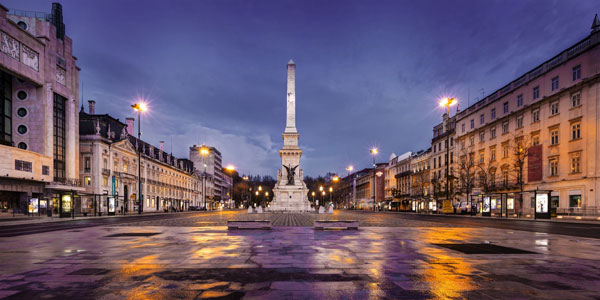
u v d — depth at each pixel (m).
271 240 12.46
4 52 37.25
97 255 9.05
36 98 42.56
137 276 6.67
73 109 48.38
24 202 38.44
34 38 41.41
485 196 41.28
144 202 69.75
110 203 42.88
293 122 65.50
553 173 38.47
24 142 41.84
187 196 99.69
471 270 7.23
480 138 54.19
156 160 76.50
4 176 35.03
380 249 10.16
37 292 5.60
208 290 5.71
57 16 47.62
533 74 42.78
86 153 52.44
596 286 6.00
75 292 5.60
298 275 6.77
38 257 8.77
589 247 10.80
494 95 51.22
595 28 35.75
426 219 32.22
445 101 46.53
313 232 15.83
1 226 23.06
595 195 32.47
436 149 70.12
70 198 35.09
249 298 5.28
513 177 44.88
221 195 143.62
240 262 8.07
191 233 15.30
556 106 38.38
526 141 41.91
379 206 97.06
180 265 7.71
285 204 60.94
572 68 36.12
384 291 5.67
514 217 38.72
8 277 6.59
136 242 11.88
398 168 92.88
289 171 62.38
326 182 160.50
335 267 7.52
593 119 33.09
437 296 5.39
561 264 7.90
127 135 64.44
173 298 5.27
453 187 58.97
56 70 45.41
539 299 5.25
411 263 7.96
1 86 40.22
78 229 18.12
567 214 35.12
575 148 35.22
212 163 125.62
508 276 6.70
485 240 12.68
